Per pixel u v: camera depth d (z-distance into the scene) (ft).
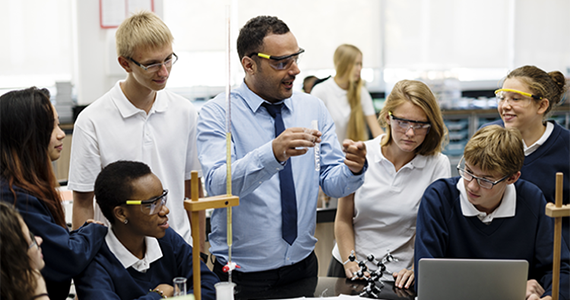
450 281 4.90
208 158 5.80
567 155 6.56
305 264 6.26
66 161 14.83
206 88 18.13
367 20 18.69
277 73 5.65
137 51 6.02
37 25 16.47
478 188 5.63
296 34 18.37
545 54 19.81
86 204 6.64
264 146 5.22
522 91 6.51
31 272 4.04
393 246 6.48
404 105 6.14
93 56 16.97
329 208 9.36
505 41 19.57
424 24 19.06
